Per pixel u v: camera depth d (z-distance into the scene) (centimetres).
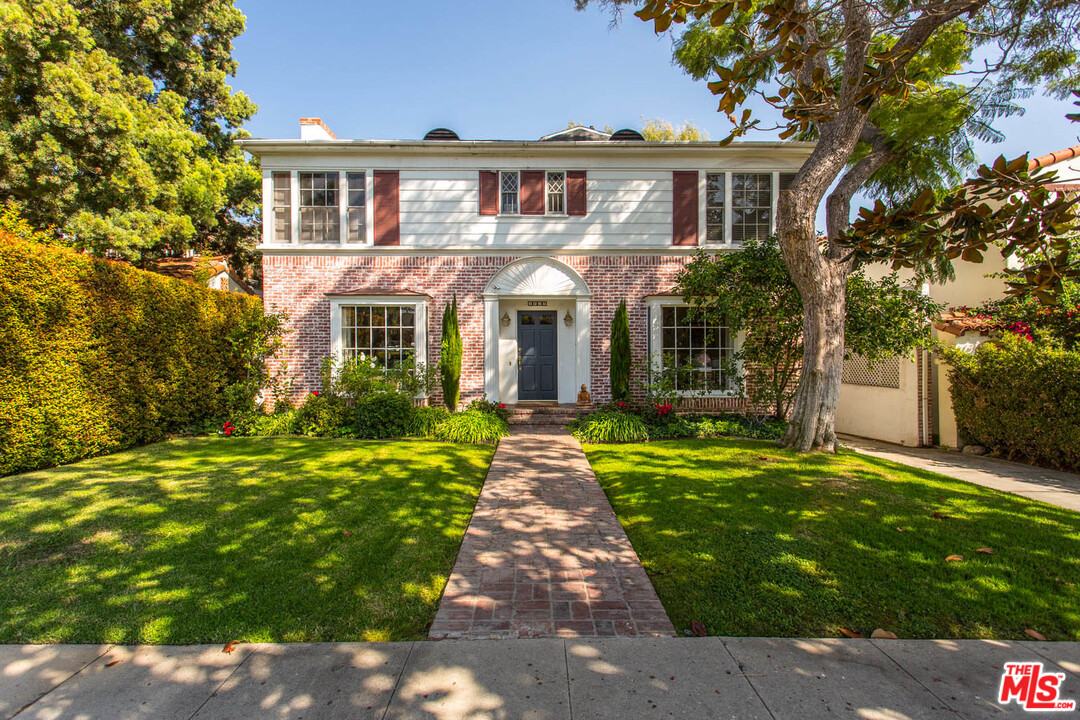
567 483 633
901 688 251
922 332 825
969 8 344
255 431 955
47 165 1015
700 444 845
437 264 1124
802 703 240
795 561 391
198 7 1644
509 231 1127
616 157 1127
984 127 791
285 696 244
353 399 1023
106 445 745
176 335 894
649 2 265
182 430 936
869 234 268
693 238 1131
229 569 375
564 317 1180
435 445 845
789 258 728
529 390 1184
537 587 363
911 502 521
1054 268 238
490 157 1124
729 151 1109
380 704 238
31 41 972
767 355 936
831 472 634
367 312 1109
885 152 776
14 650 280
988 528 453
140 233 1156
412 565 393
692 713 233
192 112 1838
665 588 358
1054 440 723
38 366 643
